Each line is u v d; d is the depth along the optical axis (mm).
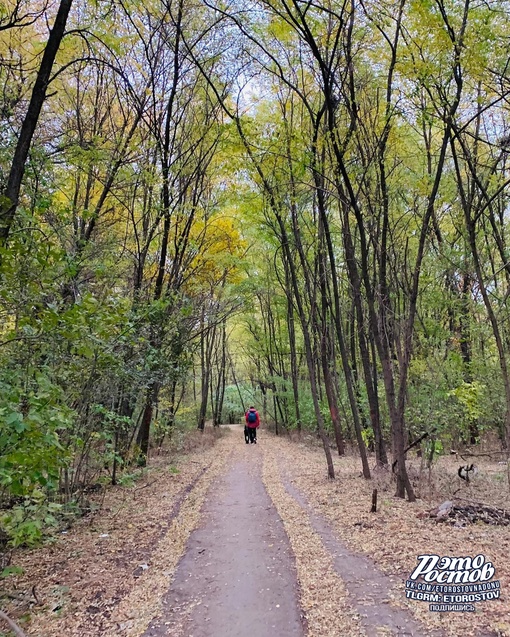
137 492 9430
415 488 8781
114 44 6492
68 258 5285
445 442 13867
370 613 3867
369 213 9688
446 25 6738
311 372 11141
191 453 17031
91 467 8516
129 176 8961
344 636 3537
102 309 4352
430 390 9195
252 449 18797
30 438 3504
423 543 5508
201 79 11695
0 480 3699
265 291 21672
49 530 6309
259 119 10219
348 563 5082
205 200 14523
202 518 7441
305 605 4125
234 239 16141
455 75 6891
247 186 10633
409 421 9516
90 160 7867
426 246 10648
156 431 14844
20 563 5367
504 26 7352
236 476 11797
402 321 9789
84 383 6707
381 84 9000
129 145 9648
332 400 15781
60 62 8883
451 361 9680
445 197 8672
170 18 10469
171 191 11695
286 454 16625
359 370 19328
